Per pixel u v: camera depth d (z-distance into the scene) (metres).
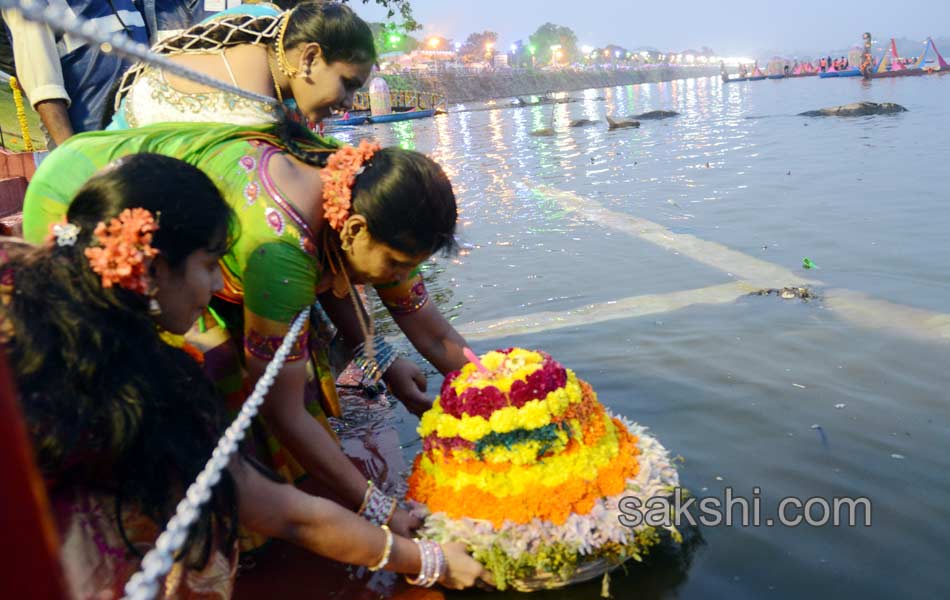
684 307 4.56
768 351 3.77
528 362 2.34
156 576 1.33
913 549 2.23
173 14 4.73
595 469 2.24
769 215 7.12
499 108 51.12
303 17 2.57
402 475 2.84
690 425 3.04
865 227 6.33
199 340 2.44
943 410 3.05
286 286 2.22
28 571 0.53
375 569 2.12
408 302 2.96
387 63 80.50
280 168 2.28
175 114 2.61
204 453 1.72
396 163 2.19
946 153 10.28
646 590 2.17
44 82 4.19
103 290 1.52
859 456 2.74
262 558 2.48
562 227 7.33
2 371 0.52
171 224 1.60
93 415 1.48
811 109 22.48
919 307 4.30
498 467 2.19
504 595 2.23
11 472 0.52
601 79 141.00
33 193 2.28
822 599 2.05
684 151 13.59
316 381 2.80
